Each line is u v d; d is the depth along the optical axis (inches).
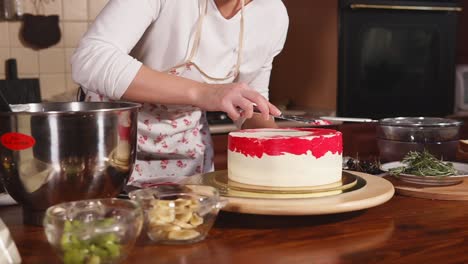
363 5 118.3
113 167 38.3
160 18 55.1
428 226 39.6
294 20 131.3
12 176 37.4
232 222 39.9
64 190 37.4
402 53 125.3
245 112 45.3
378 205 45.4
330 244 35.5
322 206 38.5
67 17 119.6
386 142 58.7
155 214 35.0
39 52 117.9
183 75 57.3
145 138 60.6
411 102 128.2
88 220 31.9
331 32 121.2
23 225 39.1
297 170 42.9
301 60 130.4
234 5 57.2
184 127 61.4
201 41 56.3
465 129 132.0
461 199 47.2
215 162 109.0
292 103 133.7
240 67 60.6
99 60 47.3
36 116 36.0
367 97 123.1
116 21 50.4
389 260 32.8
